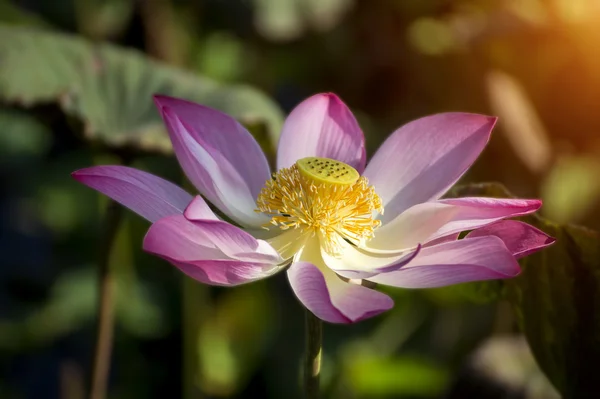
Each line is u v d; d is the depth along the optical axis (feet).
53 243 5.41
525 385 3.63
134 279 4.86
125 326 4.68
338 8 4.86
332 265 3.24
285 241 3.28
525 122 4.55
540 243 3.07
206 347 4.35
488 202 3.08
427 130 3.31
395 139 3.33
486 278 2.97
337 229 3.28
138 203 3.08
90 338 5.02
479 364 3.70
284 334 4.72
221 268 2.99
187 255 3.01
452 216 3.15
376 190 3.32
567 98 4.67
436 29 5.02
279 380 4.61
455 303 4.47
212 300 4.49
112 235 3.63
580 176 4.86
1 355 4.84
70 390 4.29
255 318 4.46
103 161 4.06
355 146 3.39
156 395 4.68
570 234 3.30
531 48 4.64
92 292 5.06
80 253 5.25
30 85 3.75
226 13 4.90
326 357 4.56
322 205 3.28
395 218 3.25
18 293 5.20
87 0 4.75
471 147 3.26
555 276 3.35
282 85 5.93
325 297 2.94
